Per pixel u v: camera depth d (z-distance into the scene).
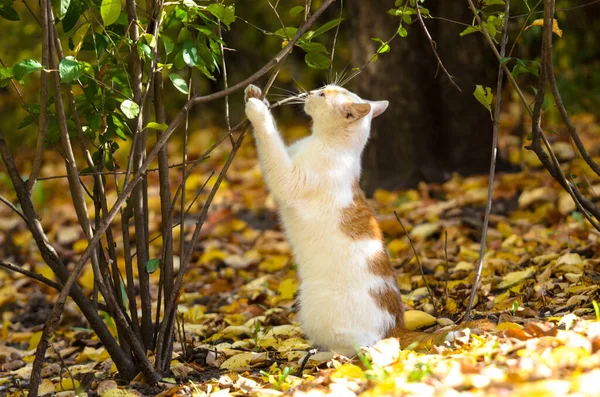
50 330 3.78
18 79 3.74
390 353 3.90
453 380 3.19
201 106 14.27
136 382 4.33
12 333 6.77
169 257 4.49
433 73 8.84
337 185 4.71
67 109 6.14
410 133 8.84
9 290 7.91
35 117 4.39
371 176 8.98
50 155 13.52
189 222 9.48
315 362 4.45
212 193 4.38
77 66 3.74
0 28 12.73
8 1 4.28
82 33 4.01
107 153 4.52
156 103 4.37
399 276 6.53
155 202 10.29
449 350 3.91
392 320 4.57
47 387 4.65
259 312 6.35
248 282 7.37
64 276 4.07
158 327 4.55
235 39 13.46
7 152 3.96
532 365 3.24
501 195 8.38
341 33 12.95
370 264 4.58
